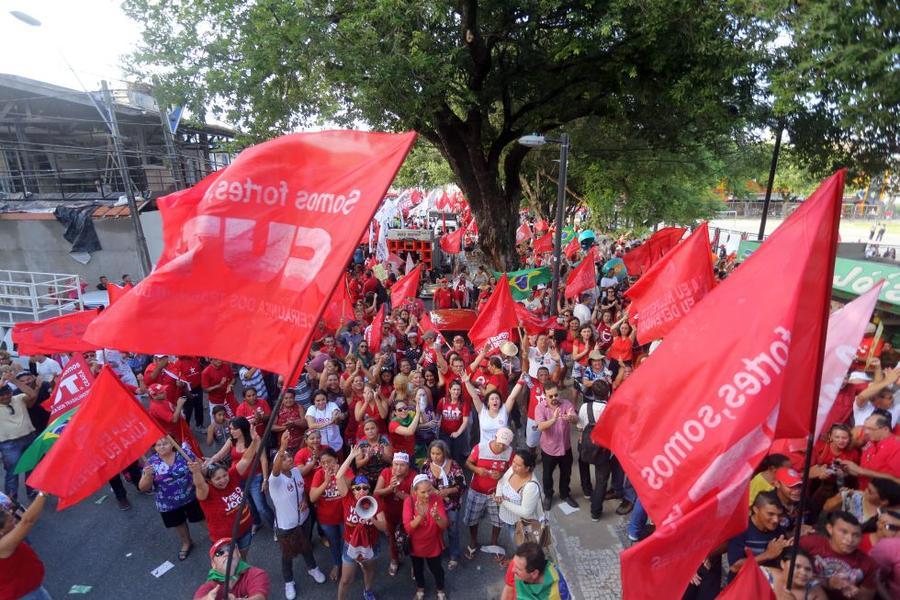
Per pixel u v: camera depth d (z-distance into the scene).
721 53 12.11
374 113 12.92
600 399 7.39
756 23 11.29
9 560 4.82
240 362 3.41
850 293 10.99
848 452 5.91
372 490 6.36
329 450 6.08
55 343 8.95
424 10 13.24
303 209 3.38
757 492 5.16
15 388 8.40
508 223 19.05
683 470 3.37
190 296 3.44
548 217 40.00
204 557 7.00
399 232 24.66
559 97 16.81
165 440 6.67
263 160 3.44
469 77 15.52
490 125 19.31
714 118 13.34
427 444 7.95
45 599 5.25
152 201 19.30
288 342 3.32
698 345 3.41
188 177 26.03
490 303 10.00
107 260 19.09
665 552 3.16
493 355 9.92
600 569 6.54
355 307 13.96
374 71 11.92
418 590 6.12
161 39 13.20
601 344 11.45
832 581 4.14
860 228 44.34
